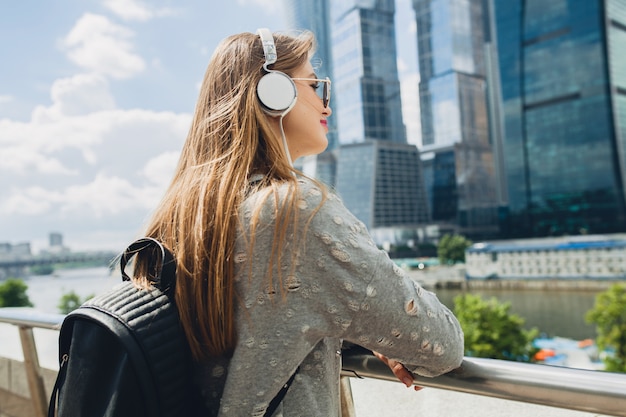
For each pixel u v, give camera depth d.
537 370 0.76
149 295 0.67
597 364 51.06
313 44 0.91
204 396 0.69
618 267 72.94
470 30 114.75
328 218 0.64
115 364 0.61
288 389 0.66
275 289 0.64
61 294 98.31
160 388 0.61
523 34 106.56
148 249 0.76
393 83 112.00
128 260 0.78
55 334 1.78
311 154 0.91
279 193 0.66
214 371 0.68
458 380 0.83
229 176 0.71
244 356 0.65
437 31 115.19
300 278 0.64
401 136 110.62
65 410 0.62
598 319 47.81
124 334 0.60
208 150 0.78
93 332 0.63
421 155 116.81
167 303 0.66
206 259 0.67
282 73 0.81
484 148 113.44
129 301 0.65
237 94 0.80
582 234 97.06
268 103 0.79
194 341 0.66
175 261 0.70
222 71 0.84
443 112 113.62
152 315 0.64
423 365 0.69
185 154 0.88
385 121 108.88
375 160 103.94
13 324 1.88
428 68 117.19
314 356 0.69
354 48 109.69
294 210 0.64
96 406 0.60
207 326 0.66
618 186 94.69
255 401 0.64
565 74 101.19
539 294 78.56
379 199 103.19
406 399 1.30
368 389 1.35
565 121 101.19
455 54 112.19
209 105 0.84
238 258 0.65
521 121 106.94
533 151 105.38
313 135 0.89
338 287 0.63
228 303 0.65
